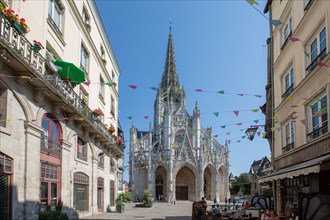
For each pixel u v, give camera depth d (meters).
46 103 14.92
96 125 23.05
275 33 19.28
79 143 21.02
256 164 76.38
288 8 16.58
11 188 11.55
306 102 13.58
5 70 11.28
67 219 14.80
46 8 15.62
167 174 72.12
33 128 13.20
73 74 16.22
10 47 10.52
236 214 15.43
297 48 14.98
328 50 11.49
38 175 13.62
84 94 23.09
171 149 73.12
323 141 11.64
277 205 17.31
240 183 77.38
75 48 20.58
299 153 14.35
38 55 13.79
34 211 13.09
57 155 16.48
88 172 22.70
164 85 91.88
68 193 17.95
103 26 28.89
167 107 80.88
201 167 73.06
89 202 22.84
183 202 68.38
